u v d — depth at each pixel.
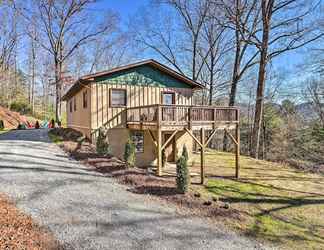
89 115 13.25
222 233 5.18
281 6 16.48
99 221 5.14
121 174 8.61
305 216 7.04
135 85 14.03
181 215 5.88
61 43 27.72
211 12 22.48
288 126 26.08
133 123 12.94
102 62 37.81
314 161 20.66
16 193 6.16
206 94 29.19
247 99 30.00
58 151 11.53
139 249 4.21
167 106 10.52
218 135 28.53
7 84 34.12
